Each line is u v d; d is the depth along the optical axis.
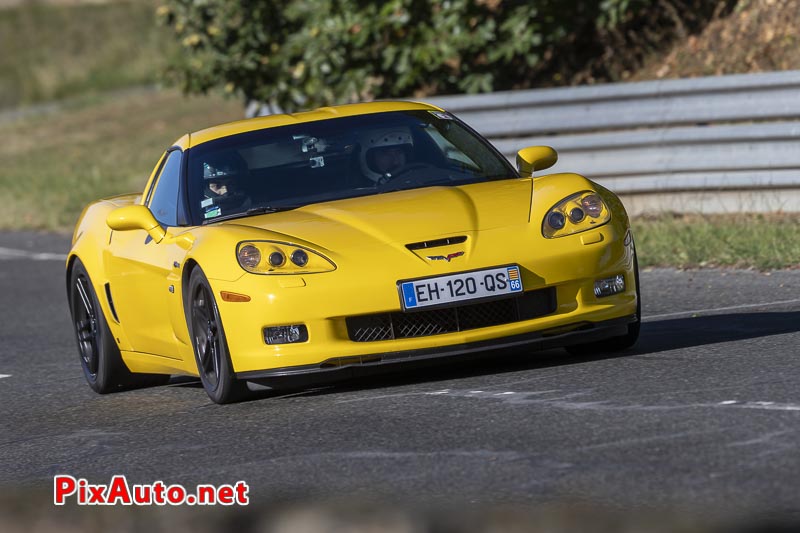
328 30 50.44
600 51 51.81
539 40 48.69
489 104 42.69
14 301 40.00
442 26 49.59
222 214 22.23
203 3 54.66
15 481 17.45
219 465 16.73
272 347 19.48
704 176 37.44
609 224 20.42
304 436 17.67
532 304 19.77
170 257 21.86
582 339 20.03
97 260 25.33
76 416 22.73
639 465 14.05
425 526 12.89
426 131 23.78
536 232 19.94
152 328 23.36
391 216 20.34
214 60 54.31
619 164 39.25
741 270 30.05
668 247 33.16
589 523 12.34
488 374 20.55
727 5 49.34
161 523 14.44
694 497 12.73
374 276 19.23
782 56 45.31
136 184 66.50
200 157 23.62
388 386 20.55
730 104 37.44
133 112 99.19
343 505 13.98
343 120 24.08
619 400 17.41
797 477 13.01
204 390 23.84
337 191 22.30
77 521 14.90
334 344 19.27
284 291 19.30
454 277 19.27
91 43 138.88
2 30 147.50
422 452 15.86
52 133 96.19
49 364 29.28
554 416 16.89
